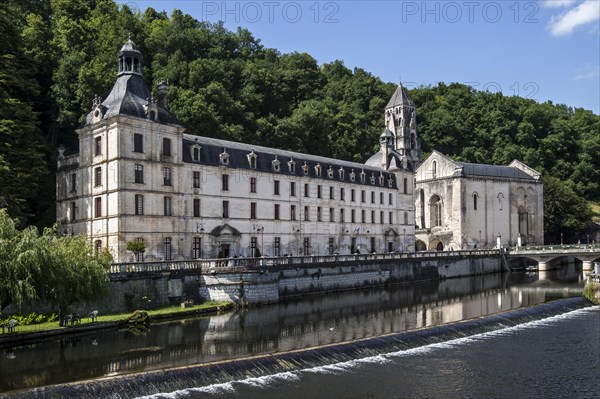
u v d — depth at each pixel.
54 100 80.75
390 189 95.56
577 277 89.75
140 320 43.06
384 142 99.44
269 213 73.56
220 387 28.23
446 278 87.00
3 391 25.98
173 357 32.50
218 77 110.00
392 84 175.50
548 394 29.22
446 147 159.50
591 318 49.34
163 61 107.44
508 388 30.03
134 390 26.69
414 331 40.16
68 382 27.00
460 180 112.12
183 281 51.41
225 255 67.25
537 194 125.81
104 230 58.22
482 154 156.50
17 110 57.09
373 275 72.81
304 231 78.69
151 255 58.84
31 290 34.59
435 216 118.25
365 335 39.75
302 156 82.00
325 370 31.92
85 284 38.62
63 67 80.44
